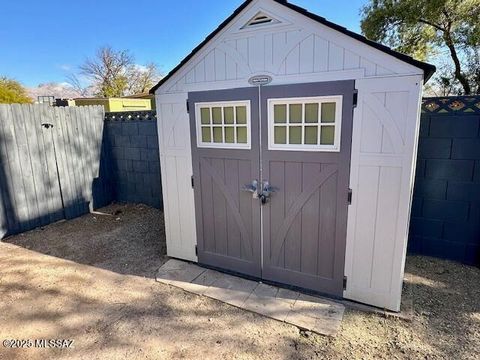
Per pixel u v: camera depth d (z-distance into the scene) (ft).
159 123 11.30
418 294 9.34
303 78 8.39
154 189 18.90
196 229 11.50
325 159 8.56
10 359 7.18
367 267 8.62
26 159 15.44
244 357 7.09
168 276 10.91
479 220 10.75
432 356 6.93
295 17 8.16
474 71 36.50
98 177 19.39
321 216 8.97
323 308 8.77
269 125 9.14
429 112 10.80
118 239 14.57
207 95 10.00
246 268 10.67
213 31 9.30
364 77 7.65
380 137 7.78
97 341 7.76
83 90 91.20
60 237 14.92
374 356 6.98
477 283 9.91
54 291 10.12
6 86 60.59
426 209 11.53
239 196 10.22
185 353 7.28
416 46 37.42
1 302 9.50
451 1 31.35
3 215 14.62
